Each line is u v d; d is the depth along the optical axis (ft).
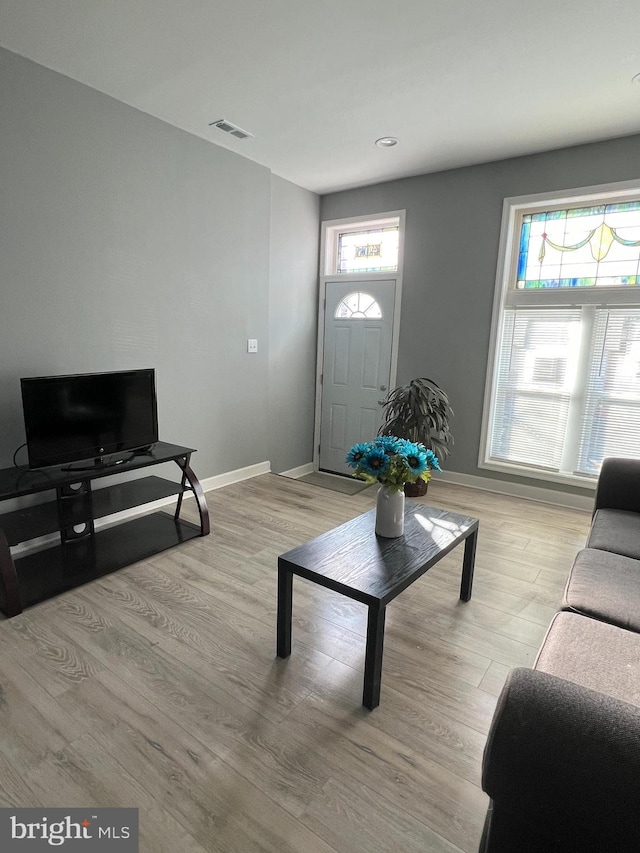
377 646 5.51
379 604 5.41
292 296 15.24
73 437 8.82
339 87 9.09
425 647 6.82
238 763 4.92
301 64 8.36
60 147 9.03
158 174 10.75
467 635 7.12
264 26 7.34
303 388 16.34
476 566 9.27
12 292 8.71
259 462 14.82
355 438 16.12
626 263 11.50
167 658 6.45
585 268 12.02
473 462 13.97
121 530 10.31
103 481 10.84
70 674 6.11
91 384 8.99
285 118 10.41
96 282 9.95
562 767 2.70
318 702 5.76
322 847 4.15
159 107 10.09
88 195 9.57
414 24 7.22
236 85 9.12
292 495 12.96
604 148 11.17
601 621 5.01
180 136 11.07
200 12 7.04
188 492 12.70
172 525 10.61
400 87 9.05
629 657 4.38
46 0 6.80
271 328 14.58
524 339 12.94
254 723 5.42
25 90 8.43
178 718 5.46
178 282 11.57
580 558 6.30
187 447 11.43
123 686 5.93
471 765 4.97
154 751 5.03
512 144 11.50
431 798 4.61
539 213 12.53
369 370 15.52
